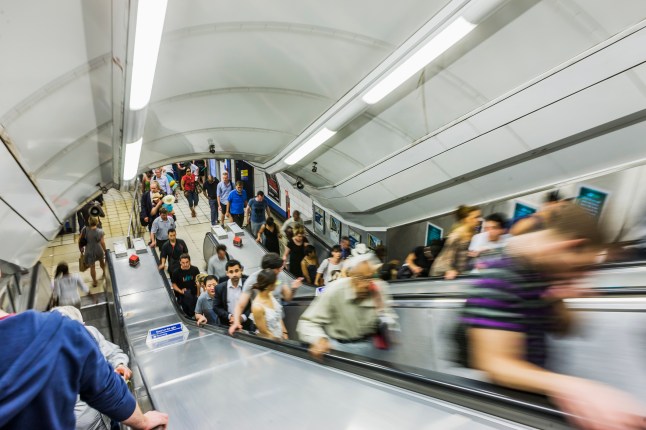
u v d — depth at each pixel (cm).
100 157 623
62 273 716
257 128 701
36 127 416
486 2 296
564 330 119
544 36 327
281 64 489
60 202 617
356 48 421
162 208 905
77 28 339
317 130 580
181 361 333
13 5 286
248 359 280
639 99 307
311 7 382
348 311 301
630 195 357
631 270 275
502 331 108
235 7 380
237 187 1036
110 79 418
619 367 172
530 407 105
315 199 984
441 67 407
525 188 454
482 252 420
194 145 752
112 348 281
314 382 198
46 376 85
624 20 285
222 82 531
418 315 344
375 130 570
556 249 107
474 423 119
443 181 546
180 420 191
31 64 342
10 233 412
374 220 784
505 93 392
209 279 544
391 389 163
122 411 115
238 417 178
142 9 292
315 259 770
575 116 352
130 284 758
